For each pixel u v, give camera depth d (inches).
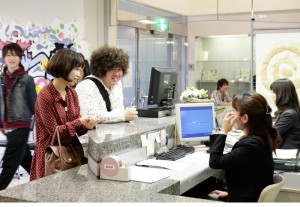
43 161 91.5
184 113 121.3
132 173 84.8
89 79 109.6
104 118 107.1
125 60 111.9
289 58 205.8
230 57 282.7
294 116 129.0
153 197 67.8
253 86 217.0
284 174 103.2
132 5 222.7
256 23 213.3
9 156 155.6
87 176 80.4
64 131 87.7
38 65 203.0
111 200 65.9
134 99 245.1
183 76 268.1
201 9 209.9
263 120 87.4
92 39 218.2
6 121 155.0
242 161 85.1
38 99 92.2
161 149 111.9
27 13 200.4
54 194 68.6
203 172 94.7
